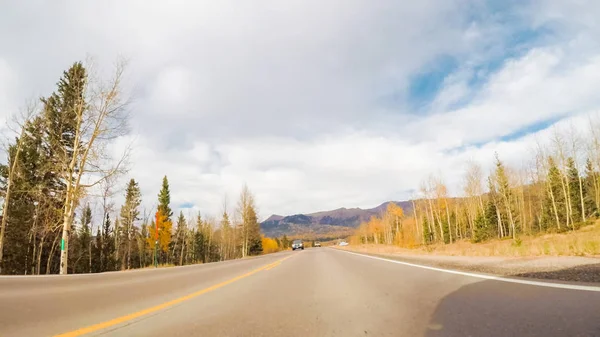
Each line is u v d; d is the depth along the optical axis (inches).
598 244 454.0
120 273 454.0
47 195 972.6
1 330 143.9
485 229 2076.8
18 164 994.1
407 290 236.8
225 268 576.7
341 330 136.2
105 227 1743.4
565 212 1914.4
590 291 172.6
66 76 982.4
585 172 1747.0
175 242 2529.5
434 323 136.2
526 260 407.2
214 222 3267.7
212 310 193.6
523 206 1973.4
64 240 633.6
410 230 2851.9
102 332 143.6
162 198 2452.0
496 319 133.1
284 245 6407.5
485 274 296.2
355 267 490.6
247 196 2314.2
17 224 1106.1
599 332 105.2
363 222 4411.9
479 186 2143.2
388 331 129.8
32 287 265.0
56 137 900.6
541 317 129.5
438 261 514.6
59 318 169.0
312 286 295.0
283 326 148.3
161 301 227.8
